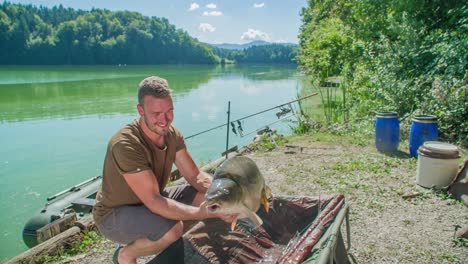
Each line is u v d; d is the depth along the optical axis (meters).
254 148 8.75
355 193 5.52
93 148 12.48
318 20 30.22
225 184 2.56
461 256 3.72
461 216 4.61
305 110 15.52
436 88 8.68
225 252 3.10
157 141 2.97
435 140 7.12
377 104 10.34
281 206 3.47
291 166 7.09
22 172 10.06
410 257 3.75
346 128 10.19
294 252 2.54
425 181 5.59
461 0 11.27
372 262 3.68
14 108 21.58
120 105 22.36
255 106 20.50
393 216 4.69
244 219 3.33
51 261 4.07
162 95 2.75
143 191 2.81
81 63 100.38
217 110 19.38
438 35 10.45
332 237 2.66
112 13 120.19
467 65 9.13
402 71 10.70
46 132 15.09
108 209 2.99
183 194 3.45
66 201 6.13
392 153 7.70
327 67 18.69
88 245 4.39
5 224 6.93
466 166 5.17
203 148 11.73
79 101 24.30
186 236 2.93
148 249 2.93
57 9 130.38
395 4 12.68
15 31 95.69
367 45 12.98
